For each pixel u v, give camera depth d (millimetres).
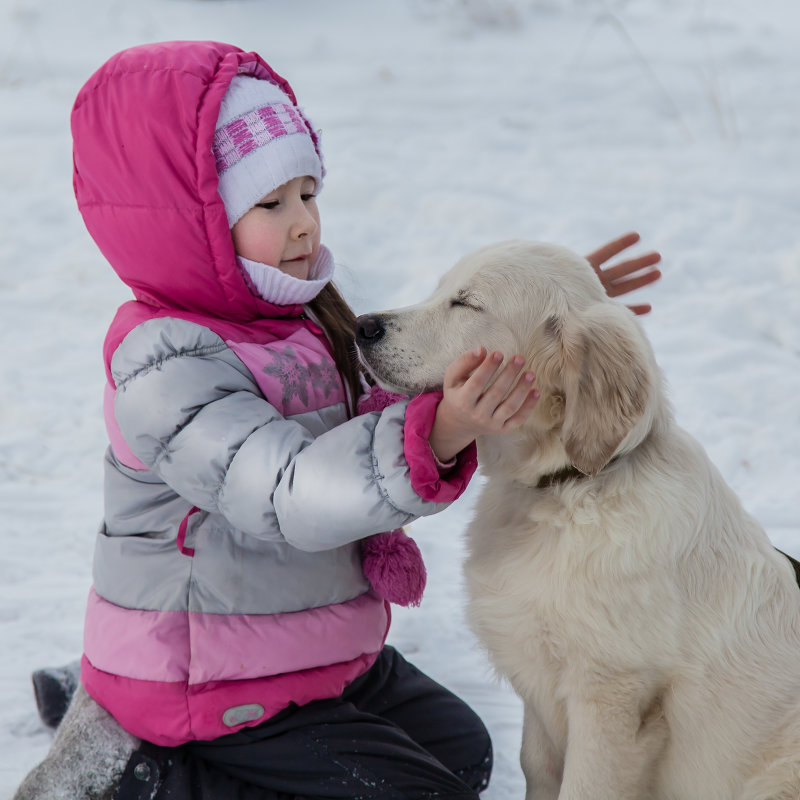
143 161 4492
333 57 21188
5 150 15344
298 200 4855
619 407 4512
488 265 4863
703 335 10844
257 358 4664
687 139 16156
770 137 16125
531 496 4938
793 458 8953
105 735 4652
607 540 4582
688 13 25250
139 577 4598
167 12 24172
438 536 8047
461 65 20516
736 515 4977
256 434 4281
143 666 4508
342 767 4578
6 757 5535
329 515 4141
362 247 12445
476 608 5008
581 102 18156
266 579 4621
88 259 12625
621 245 5855
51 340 10930
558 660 4797
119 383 4496
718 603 4695
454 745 5340
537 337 4797
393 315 4832
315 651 4695
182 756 4680
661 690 4703
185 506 4652
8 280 12195
